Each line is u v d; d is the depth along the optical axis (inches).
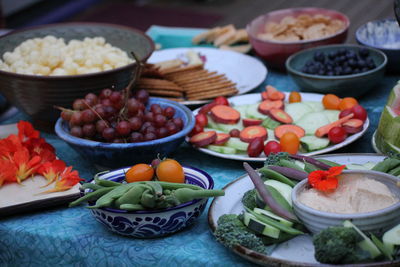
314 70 62.6
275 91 59.6
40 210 44.6
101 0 205.2
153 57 77.8
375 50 63.7
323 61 64.9
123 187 37.9
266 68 70.7
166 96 62.7
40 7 195.3
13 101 56.8
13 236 41.7
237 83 69.0
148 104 55.2
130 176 41.4
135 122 47.5
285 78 71.7
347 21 73.5
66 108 54.9
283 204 36.9
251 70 71.0
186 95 63.8
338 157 45.0
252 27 77.6
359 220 32.9
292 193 36.2
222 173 49.3
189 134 53.4
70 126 50.1
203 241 37.9
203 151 50.8
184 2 195.3
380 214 32.9
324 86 60.6
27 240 41.3
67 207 44.9
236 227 35.2
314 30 73.3
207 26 168.2
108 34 68.6
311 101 60.4
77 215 43.3
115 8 194.7
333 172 36.1
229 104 60.2
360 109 52.5
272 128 54.5
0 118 66.3
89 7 198.2
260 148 48.9
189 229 39.7
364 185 35.7
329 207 34.9
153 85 62.2
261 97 61.9
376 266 30.5
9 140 48.7
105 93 51.1
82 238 39.6
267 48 70.8
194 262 35.9
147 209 36.6
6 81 54.0
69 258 40.5
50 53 57.8
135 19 180.5
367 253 31.5
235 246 33.8
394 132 45.4
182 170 41.4
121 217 36.7
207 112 58.1
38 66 57.1
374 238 32.5
